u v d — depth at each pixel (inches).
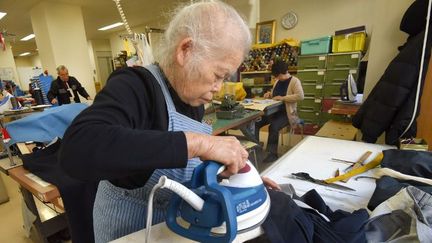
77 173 16.8
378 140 68.9
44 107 94.0
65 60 181.3
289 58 160.4
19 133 56.1
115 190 26.5
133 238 20.8
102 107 19.0
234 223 16.7
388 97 55.9
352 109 91.9
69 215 44.1
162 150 16.6
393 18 62.6
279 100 118.6
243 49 23.8
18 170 53.6
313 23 164.6
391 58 64.6
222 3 23.4
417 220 24.1
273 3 175.6
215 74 23.3
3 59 307.7
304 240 21.6
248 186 19.1
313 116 153.9
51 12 173.5
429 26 50.5
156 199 24.8
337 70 142.8
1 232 77.0
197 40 21.6
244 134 100.0
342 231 23.1
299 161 45.3
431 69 56.6
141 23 262.8
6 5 176.1
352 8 150.6
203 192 18.5
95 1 179.9
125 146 16.3
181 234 18.9
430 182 31.5
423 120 59.7
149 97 23.3
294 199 28.2
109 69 369.7
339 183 36.8
